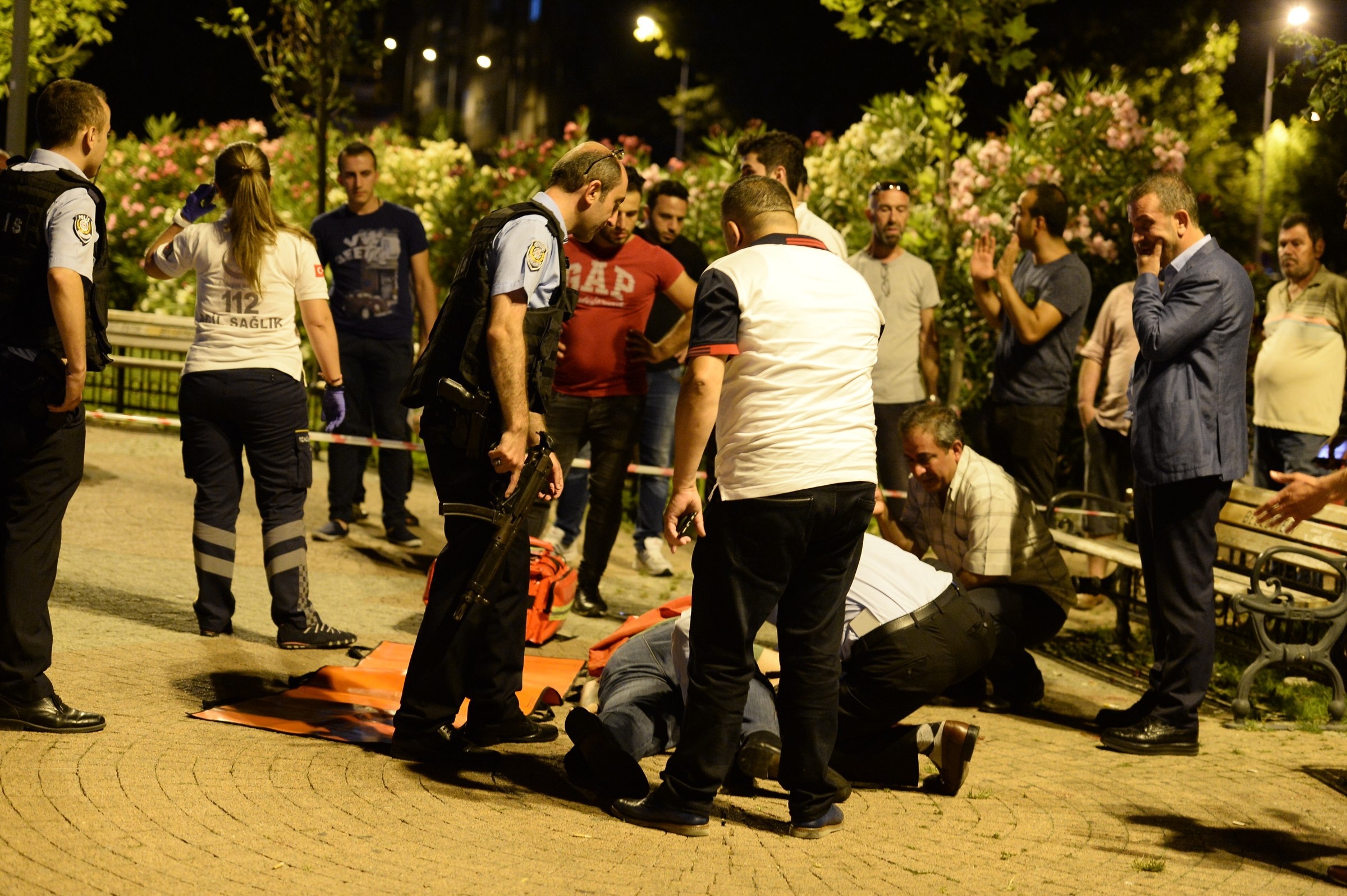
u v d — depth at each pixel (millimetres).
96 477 8508
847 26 8719
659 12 27188
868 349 3701
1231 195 21016
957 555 5402
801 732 3715
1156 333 4789
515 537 4199
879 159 9695
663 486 7422
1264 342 7578
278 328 5250
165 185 13258
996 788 4359
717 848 3596
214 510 5309
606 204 4242
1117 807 4230
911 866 3557
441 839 3451
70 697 4336
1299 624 6254
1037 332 6422
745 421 3576
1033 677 5418
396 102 34438
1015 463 6656
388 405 7516
